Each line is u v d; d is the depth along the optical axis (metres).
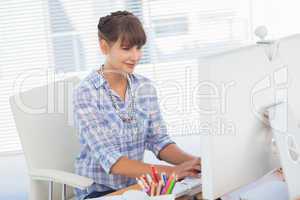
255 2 3.29
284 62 1.50
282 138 1.46
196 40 3.31
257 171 1.50
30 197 2.07
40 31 3.20
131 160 1.88
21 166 3.32
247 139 1.44
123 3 3.23
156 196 1.50
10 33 3.18
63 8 3.19
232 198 1.61
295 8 3.29
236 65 1.36
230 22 3.31
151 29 3.27
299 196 1.50
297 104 1.55
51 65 3.24
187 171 1.75
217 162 1.37
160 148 2.10
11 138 3.29
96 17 3.21
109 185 2.03
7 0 3.14
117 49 1.92
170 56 3.30
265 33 1.53
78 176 1.95
